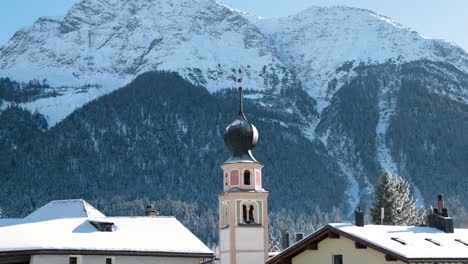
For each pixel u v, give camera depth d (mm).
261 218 114688
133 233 91375
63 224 89688
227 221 114938
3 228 86750
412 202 165125
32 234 84875
